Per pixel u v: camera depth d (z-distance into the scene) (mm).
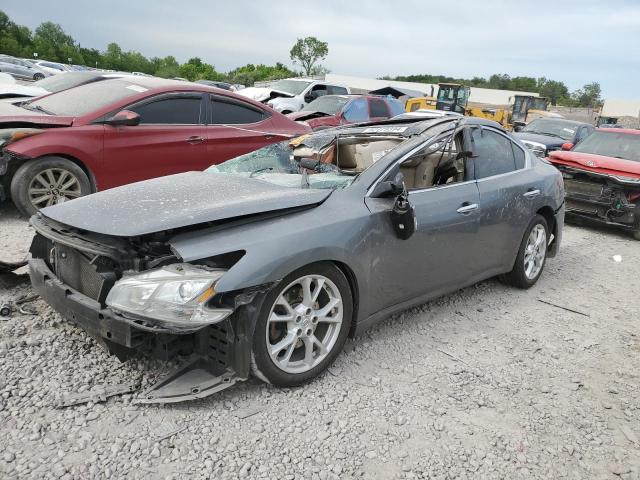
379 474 2576
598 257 6816
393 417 3008
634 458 2824
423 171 4270
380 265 3525
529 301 4957
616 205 7848
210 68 99062
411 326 4188
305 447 2711
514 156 4949
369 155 4285
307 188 3549
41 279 3268
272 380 3070
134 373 3172
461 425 2992
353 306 3467
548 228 5355
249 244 2885
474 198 4234
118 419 2791
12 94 7770
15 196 5840
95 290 2980
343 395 3170
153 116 6578
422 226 3766
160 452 2590
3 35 86188
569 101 130875
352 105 12570
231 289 2736
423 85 56531
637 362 3902
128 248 2910
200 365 3068
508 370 3637
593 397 3387
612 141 9078
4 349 3303
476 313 4555
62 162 5953
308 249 3035
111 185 6289
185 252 2760
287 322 3111
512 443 2873
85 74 8820
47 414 2777
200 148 6855
